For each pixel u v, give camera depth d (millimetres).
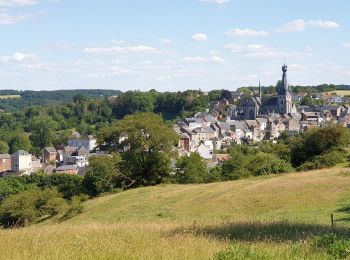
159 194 52000
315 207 36031
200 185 55969
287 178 49875
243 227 24047
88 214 49469
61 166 173500
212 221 28094
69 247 17391
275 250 16094
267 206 38906
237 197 43531
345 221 28234
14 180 132875
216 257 14727
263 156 73688
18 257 15492
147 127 69375
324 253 15516
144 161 70438
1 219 63938
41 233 23734
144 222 31031
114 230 24000
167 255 15172
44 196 64688
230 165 74625
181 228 23891
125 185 71438
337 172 50375
